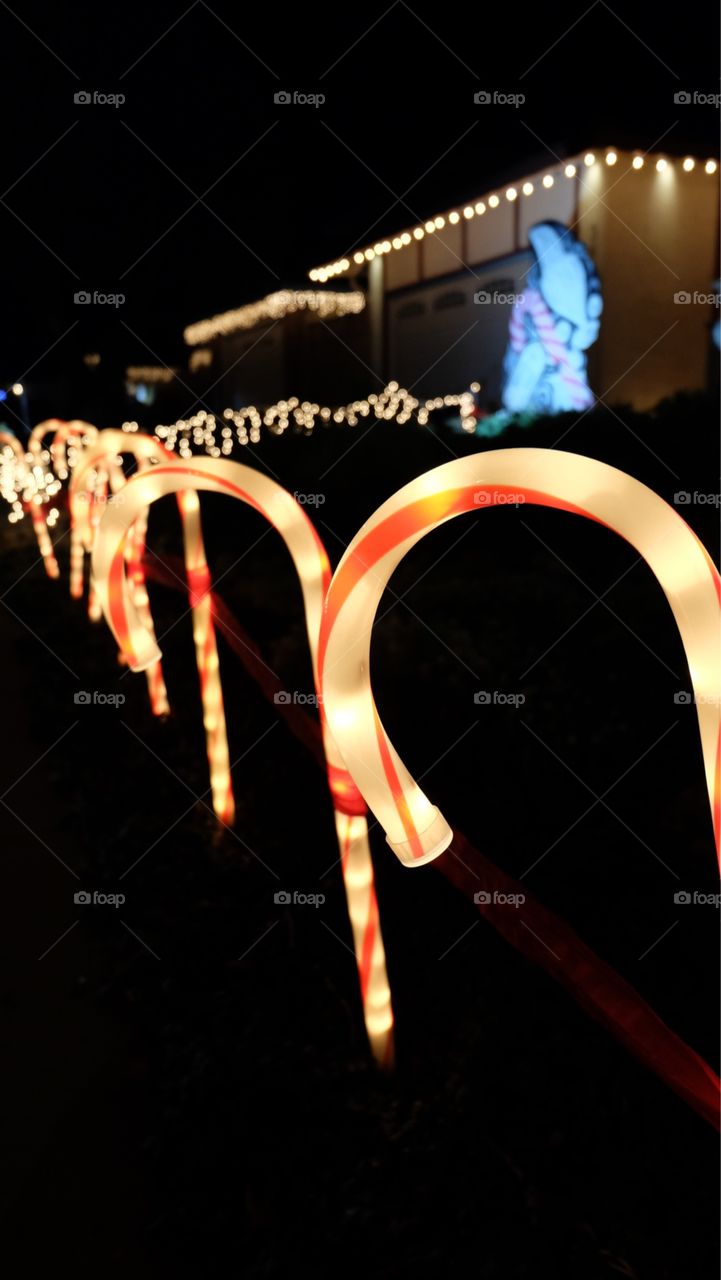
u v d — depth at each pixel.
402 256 22.00
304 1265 2.38
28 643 8.16
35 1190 2.69
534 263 16.92
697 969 3.25
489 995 3.22
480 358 19.53
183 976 3.52
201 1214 2.55
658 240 16.47
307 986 3.39
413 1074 2.94
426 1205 2.50
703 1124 2.67
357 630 1.88
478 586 7.89
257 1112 2.85
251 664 5.14
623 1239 2.38
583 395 16.62
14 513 14.80
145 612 5.64
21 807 5.11
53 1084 3.09
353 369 24.92
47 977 3.65
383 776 1.96
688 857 3.90
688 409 10.05
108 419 21.86
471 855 3.20
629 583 7.63
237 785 4.95
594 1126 2.70
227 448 13.37
